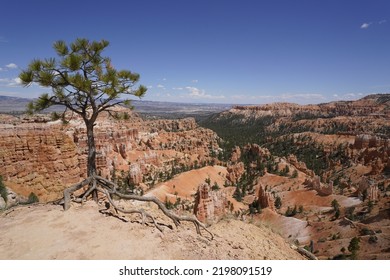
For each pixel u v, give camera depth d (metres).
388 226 71.06
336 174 161.38
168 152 179.75
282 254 14.61
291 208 105.56
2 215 12.56
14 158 45.78
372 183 100.56
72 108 13.20
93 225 11.72
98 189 13.41
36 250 9.97
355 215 85.62
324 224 77.75
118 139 159.12
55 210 12.75
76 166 53.66
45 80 11.91
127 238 11.02
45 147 49.03
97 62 12.97
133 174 115.62
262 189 99.38
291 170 156.62
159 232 11.81
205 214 62.28
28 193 42.56
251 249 13.40
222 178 142.75
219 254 11.42
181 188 111.69
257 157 186.12
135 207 14.24
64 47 12.45
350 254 58.75
